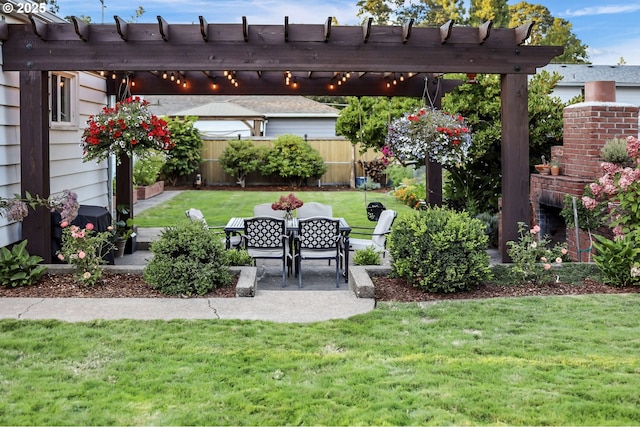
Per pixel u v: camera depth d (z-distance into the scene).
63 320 4.34
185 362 3.55
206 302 4.91
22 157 5.88
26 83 5.86
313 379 3.30
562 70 19.09
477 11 27.64
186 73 8.91
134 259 8.03
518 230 6.31
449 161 6.94
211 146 19.73
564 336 4.02
